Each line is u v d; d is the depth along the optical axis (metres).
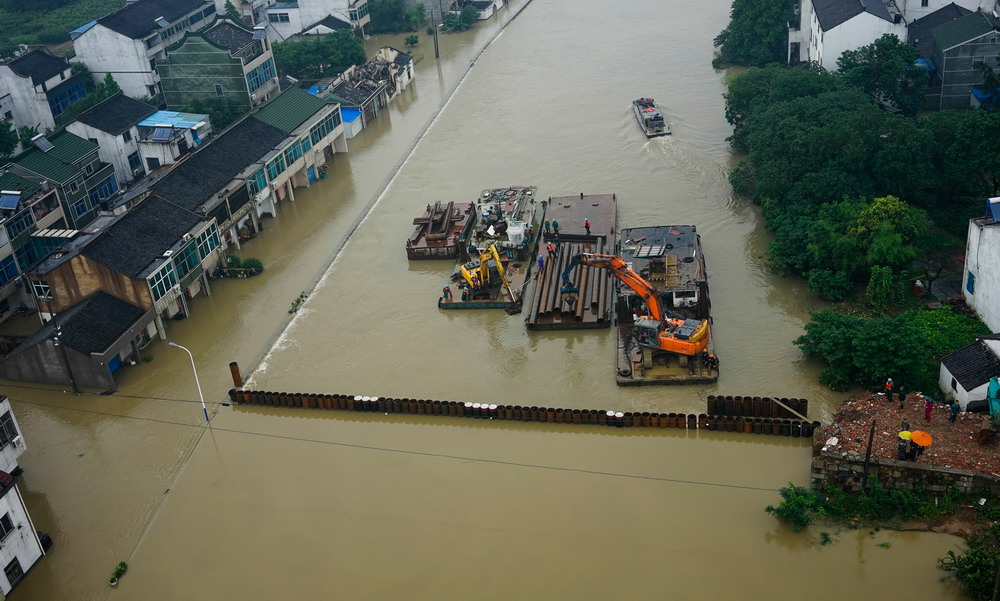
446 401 65.19
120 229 76.00
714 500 54.44
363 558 52.88
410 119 123.00
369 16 161.12
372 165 108.75
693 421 60.19
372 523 55.31
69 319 70.50
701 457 58.19
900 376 59.69
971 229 65.56
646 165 99.81
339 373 70.00
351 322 76.56
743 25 123.94
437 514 55.53
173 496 59.31
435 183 101.44
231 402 68.06
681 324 65.12
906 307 69.38
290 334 75.81
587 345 70.12
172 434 65.19
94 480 61.44
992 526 49.12
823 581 48.22
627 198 92.88
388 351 72.12
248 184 91.00
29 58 119.19
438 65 144.75
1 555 52.28
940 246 76.12
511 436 61.84
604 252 80.00
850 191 77.12
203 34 112.12
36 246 81.88
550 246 79.12
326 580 51.66
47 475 62.28
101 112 100.94
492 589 49.81
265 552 54.09
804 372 64.31
